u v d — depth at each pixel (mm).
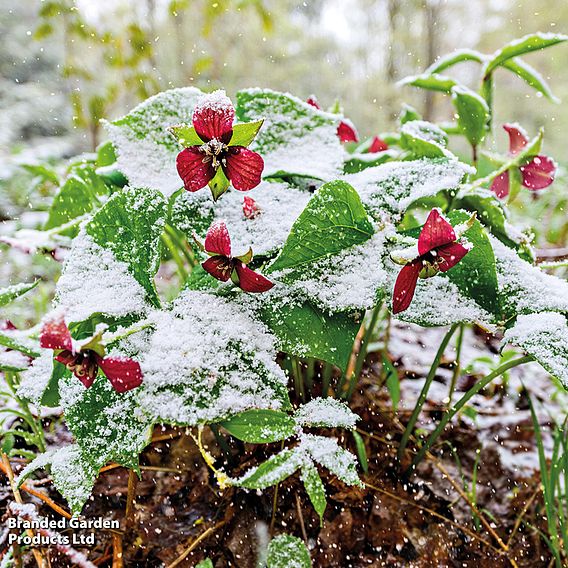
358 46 2553
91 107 1324
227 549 489
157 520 507
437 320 433
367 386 668
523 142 603
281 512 517
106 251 447
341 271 443
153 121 517
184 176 415
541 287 447
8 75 1750
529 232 587
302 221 421
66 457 406
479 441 630
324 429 569
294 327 436
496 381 744
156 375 395
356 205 425
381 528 521
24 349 460
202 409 385
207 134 409
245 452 555
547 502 500
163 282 914
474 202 537
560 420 685
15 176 1223
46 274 904
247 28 1826
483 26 2480
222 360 408
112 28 1336
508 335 421
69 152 1631
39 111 1713
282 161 527
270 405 397
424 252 392
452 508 550
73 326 427
